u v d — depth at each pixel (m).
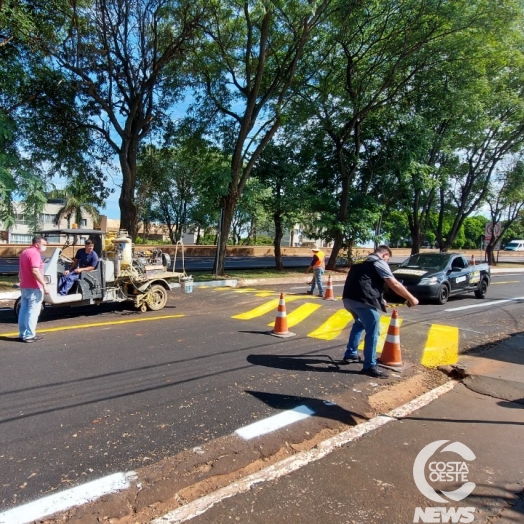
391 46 17.72
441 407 4.86
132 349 6.57
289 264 29.59
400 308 11.36
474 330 8.82
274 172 19.98
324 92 18.64
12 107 13.59
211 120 18.89
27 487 3.03
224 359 6.20
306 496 3.08
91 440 3.74
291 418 4.30
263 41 15.21
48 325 8.15
